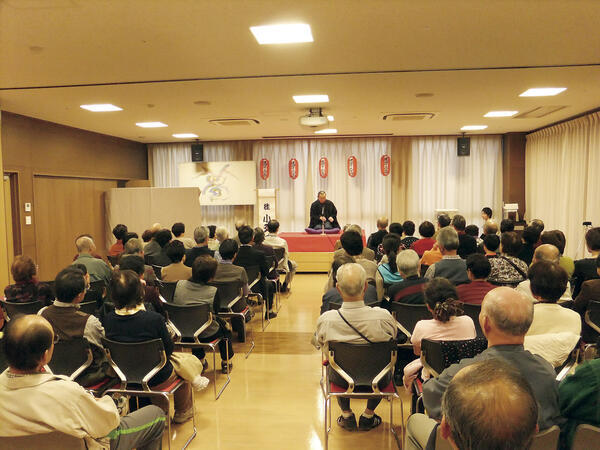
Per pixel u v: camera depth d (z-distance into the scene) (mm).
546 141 9141
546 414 1448
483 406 693
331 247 8594
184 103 6359
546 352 2033
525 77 5148
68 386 1623
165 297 3779
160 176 11094
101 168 9195
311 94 5934
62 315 2479
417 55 4320
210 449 2719
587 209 7715
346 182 10750
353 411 3199
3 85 5184
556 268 2191
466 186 10547
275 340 4758
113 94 5703
